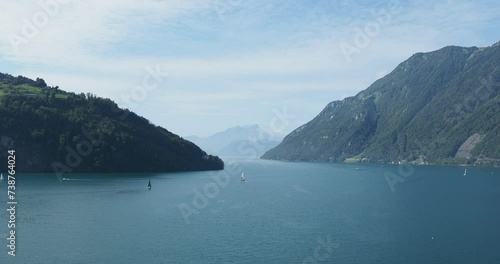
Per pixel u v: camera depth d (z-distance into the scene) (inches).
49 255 3230.8
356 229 4269.2
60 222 4360.2
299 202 6299.2
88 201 5821.9
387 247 3602.4
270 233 4045.3
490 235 4045.3
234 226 4343.0
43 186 7549.2
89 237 3772.1
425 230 4249.5
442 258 3324.3
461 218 4936.0
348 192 7785.4
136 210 5216.5
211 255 3312.0
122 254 3294.8
